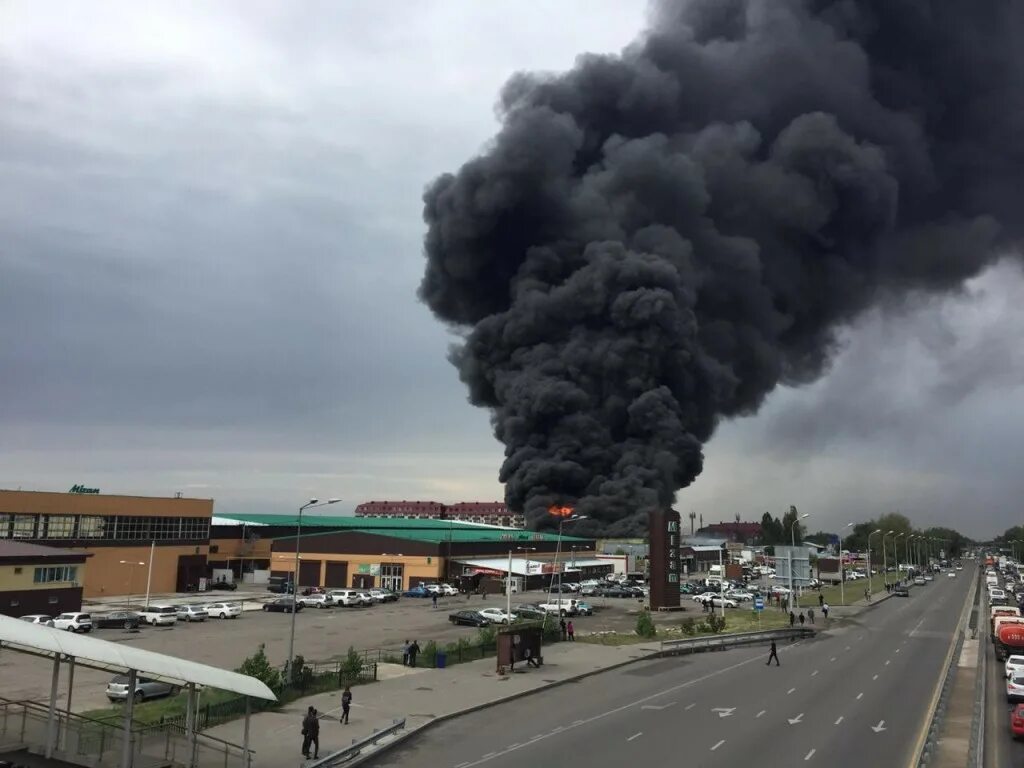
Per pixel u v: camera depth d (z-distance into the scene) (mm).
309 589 86188
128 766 20797
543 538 121750
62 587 61031
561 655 48750
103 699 33062
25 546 61719
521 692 36375
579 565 115250
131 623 58531
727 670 44750
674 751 25984
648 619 58062
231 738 26766
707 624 64562
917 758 25031
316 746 24469
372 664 41312
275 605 73500
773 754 25562
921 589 129125
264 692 22297
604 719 31312
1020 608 80812
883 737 28031
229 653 47562
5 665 41062
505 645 41781
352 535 101125
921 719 31203
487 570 98062
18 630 20156
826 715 31984
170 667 21297
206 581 92438
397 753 25938
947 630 66875
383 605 80625
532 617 66438
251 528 110250
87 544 79750
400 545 99000
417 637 56344
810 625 70250
